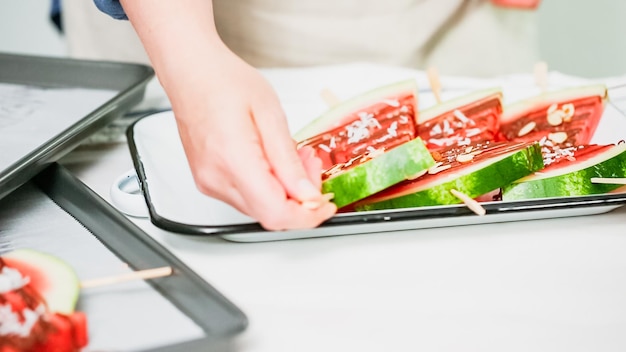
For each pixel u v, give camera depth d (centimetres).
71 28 132
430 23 130
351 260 83
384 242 86
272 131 78
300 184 75
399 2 127
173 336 73
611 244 86
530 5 129
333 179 82
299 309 78
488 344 75
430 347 74
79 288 75
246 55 128
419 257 84
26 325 71
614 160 89
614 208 90
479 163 86
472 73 140
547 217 89
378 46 129
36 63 111
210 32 84
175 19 83
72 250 82
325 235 86
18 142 96
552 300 79
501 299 79
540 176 87
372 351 74
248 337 75
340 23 127
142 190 87
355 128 94
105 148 102
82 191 88
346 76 113
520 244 86
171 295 77
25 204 89
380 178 82
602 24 193
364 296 79
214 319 74
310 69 115
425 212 84
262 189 74
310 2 125
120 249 82
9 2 206
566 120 97
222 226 81
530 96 103
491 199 89
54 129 99
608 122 97
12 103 104
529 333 76
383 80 112
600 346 75
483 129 96
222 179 77
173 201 85
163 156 92
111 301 77
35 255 77
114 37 130
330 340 75
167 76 82
